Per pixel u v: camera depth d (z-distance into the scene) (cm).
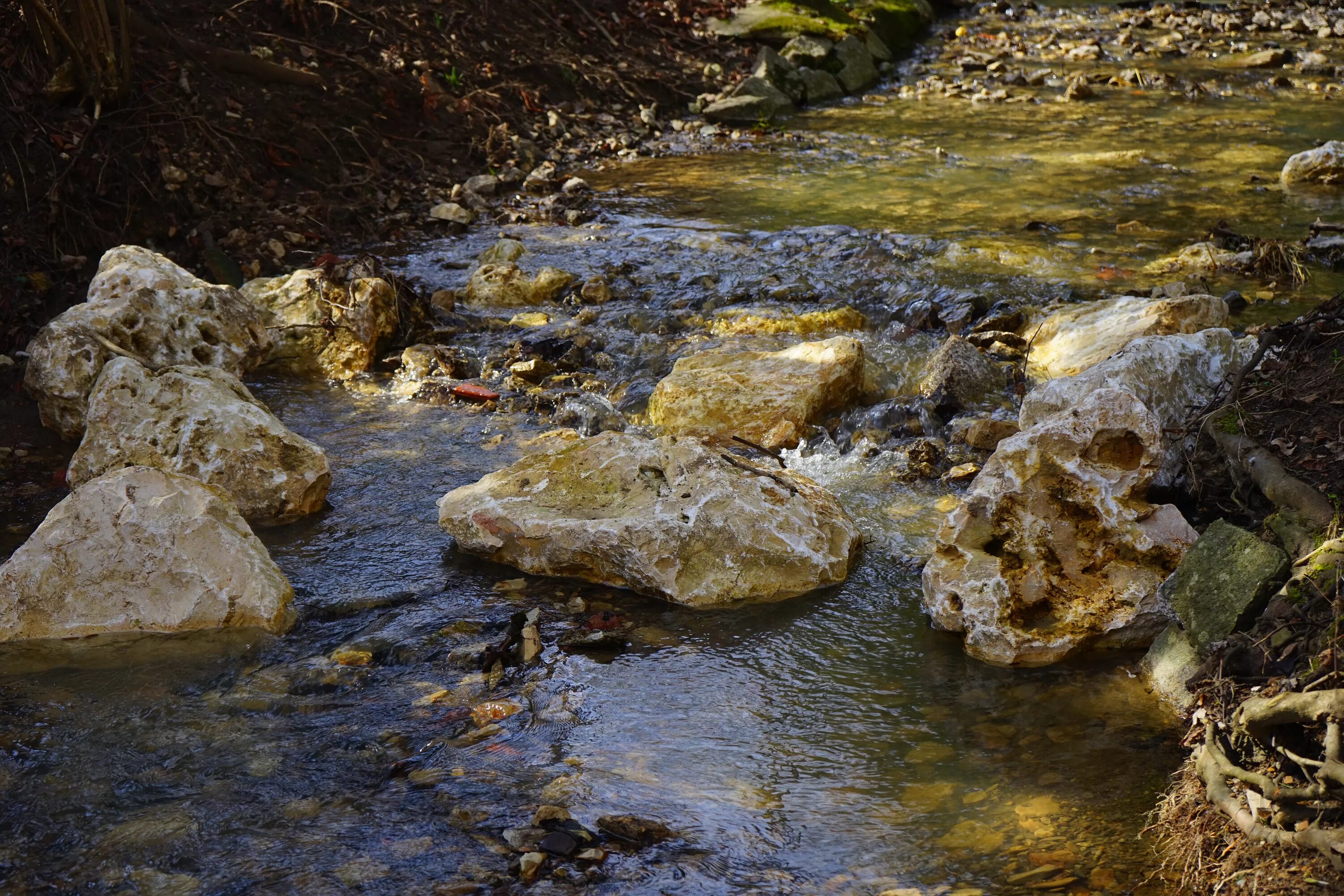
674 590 466
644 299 792
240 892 316
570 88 1298
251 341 687
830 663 427
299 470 541
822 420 625
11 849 333
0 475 582
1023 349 686
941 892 314
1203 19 1812
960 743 379
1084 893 312
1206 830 324
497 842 335
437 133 1112
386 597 471
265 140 974
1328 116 1255
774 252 868
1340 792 304
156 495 461
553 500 504
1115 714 390
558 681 416
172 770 367
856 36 1581
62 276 782
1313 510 416
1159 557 436
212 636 444
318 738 384
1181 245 852
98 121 876
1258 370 520
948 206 972
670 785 361
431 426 636
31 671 422
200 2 1079
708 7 1582
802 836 338
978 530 450
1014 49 1686
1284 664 359
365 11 1187
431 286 828
